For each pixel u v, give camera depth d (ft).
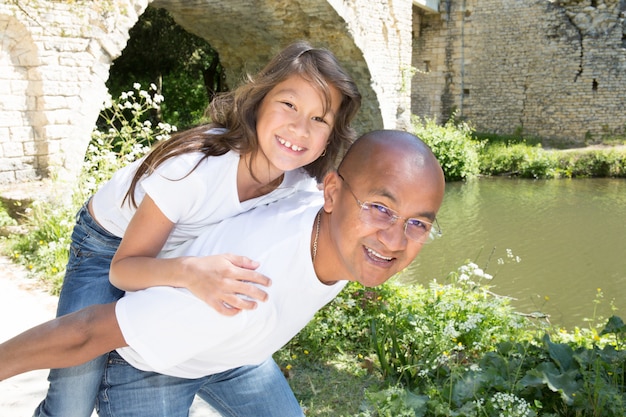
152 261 4.57
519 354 11.95
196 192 4.90
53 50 27.71
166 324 4.18
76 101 28.86
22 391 11.10
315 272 4.63
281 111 5.08
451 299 15.90
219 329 4.19
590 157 67.67
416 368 12.36
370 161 4.24
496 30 78.28
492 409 10.08
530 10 75.36
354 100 5.40
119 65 62.80
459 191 60.80
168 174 4.84
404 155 4.22
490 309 15.29
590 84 73.15
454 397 10.61
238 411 5.49
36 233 20.84
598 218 49.01
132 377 4.92
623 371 11.33
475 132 81.00
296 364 13.14
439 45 81.82
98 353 4.31
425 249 40.06
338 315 14.46
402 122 60.03
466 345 14.12
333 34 47.24
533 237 43.50
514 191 60.39
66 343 4.24
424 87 83.82
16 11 26.09
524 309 29.43
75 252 6.19
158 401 4.94
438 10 80.38
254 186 5.38
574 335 15.42
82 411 5.20
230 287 4.15
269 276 4.41
